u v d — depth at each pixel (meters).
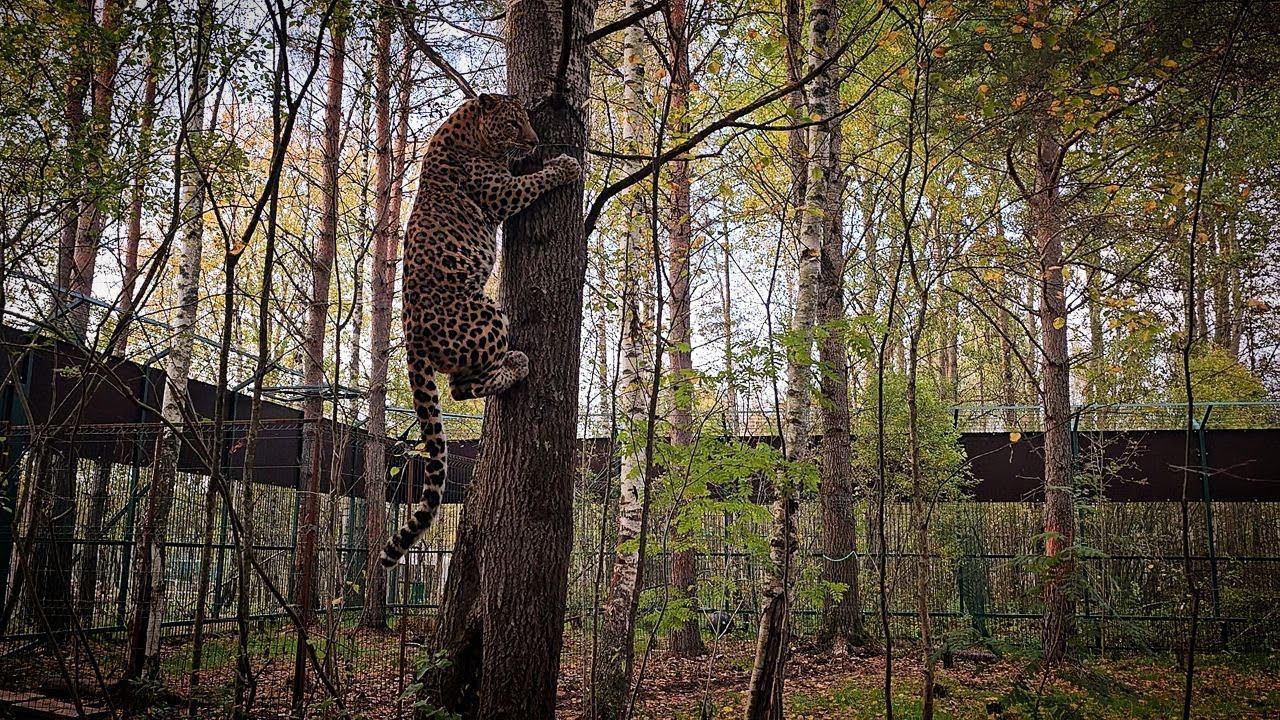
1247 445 17.33
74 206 6.73
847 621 14.41
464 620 5.38
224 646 11.15
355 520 16.16
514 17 5.42
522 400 4.92
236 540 5.02
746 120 14.41
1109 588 14.30
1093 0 10.84
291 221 17.27
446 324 4.89
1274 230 20.39
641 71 11.72
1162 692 11.69
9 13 6.75
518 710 4.71
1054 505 13.59
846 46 5.25
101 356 5.36
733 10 10.39
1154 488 17.59
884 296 18.28
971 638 6.79
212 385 14.82
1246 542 16.89
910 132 5.18
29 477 5.41
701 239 11.31
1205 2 10.30
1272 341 24.31
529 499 4.83
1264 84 11.50
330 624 6.78
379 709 8.69
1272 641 15.39
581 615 9.97
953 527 16.64
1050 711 9.49
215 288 19.62
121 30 6.55
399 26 9.21
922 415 17.34
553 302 5.01
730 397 11.62
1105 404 14.63
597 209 5.30
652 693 11.16
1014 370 31.95
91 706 8.31
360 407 16.34
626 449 9.43
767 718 6.64
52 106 6.47
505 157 5.30
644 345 11.14
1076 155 12.38
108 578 10.99
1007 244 14.19
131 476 12.84
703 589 12.59
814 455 10.02
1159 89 11.02
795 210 9.55
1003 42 10.90
